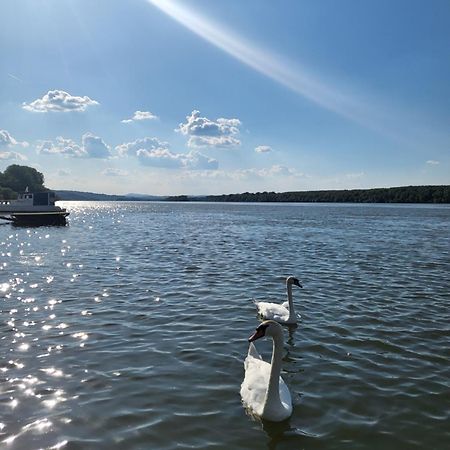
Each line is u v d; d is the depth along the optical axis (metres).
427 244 33.50
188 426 7.16
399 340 11.27
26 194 71.62
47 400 7.94
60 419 7.31
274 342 7.54
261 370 8.42
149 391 8.34
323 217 77.94
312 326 12.40
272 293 16.41
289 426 7.21
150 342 10.93
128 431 6.99
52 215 56.28
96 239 36.97
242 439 6.82
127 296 15.58
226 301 15.03
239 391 8.41
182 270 20.95
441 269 21.91
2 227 52.88
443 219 71.56
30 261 23.92
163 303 14.65
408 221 65.50
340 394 8.32
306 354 10.30
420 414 7.63
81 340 11.02
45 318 12.89
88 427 7.09
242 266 22.31
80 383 8.62
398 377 9.07
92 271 20.62
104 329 11.88
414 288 17.39
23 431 6.95
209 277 19.25
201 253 27.30
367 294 16.33
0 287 17.06
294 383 8.77
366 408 7.82
